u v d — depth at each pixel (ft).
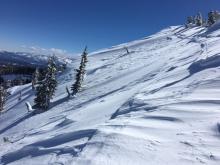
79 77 175.83
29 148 40.32
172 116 35.65
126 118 40.16
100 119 52.49
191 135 29.17
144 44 379.14
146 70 134.10
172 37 357.00
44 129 70.74
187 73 66.64
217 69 55.77
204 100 38.86
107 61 299.17
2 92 226.99
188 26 457.68
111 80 165.68
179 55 130.93
